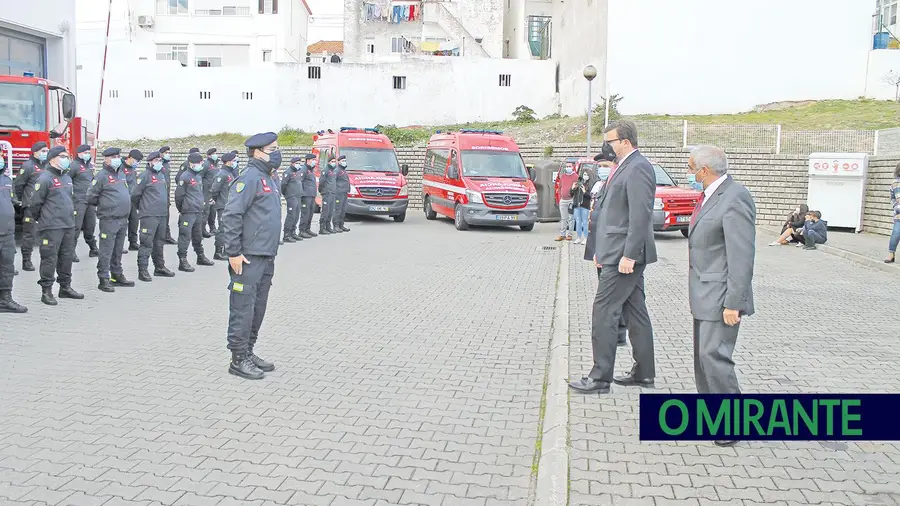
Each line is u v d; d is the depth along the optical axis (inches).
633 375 259.4
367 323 362.6
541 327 359.3
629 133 244.7
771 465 192.1
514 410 241.6
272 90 1626.5
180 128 1624.0
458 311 394.6
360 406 242.2
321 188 770.8
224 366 285.0
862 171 764.6
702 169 205.3
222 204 701.3
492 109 1659.7
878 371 274.7
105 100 1615.4
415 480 186.9
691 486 178.5
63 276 409.1
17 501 171.0
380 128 1457.9
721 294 201.8
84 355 296.0
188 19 1919.3
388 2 1966.0
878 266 548.1
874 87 1207.6
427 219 971.3
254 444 208.2
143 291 440.8
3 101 592.4
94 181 428.8
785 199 868.6
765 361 288.2
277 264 555.2
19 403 238.5
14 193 495.5
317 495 177.0
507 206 799.1
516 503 175.8
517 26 2023.9
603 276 248.7
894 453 200.7
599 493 174.4
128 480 183.5
